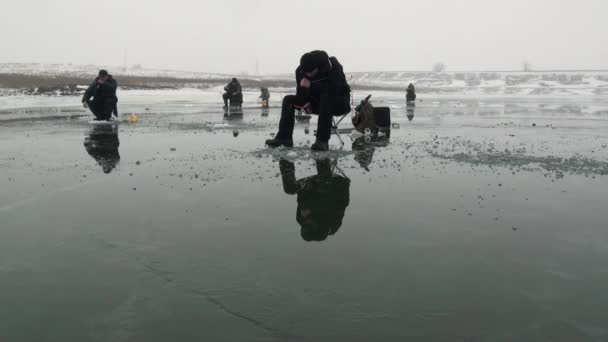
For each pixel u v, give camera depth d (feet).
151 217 11.28
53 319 6.35
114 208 12.13
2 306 6.72
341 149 24.56
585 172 17.65
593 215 11.48
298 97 24.34
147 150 23.43
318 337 5.82
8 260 8.47
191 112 58.90
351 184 15.26
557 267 8.07
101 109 43.16
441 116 56.70
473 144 26.99
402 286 7.29
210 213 11.62
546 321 6.22
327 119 23.82
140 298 6.93
